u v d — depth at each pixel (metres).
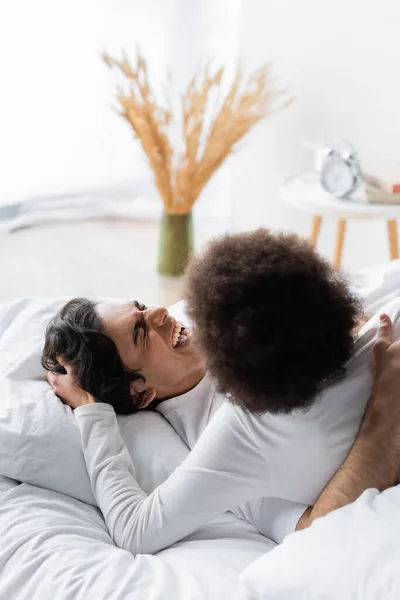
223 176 3.89
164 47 3.70
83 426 1.44
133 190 4.02
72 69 3.66
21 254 3.60
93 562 1.24
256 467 1.17
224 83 3.68
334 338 1.09
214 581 1.20
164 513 1.24
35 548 1.27
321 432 1.15
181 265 3.29
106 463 1.39
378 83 2.96
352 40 3.00
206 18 3.65
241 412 1.17
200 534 1.36
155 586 1.19
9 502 1.39
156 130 2.99
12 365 1.63
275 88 3.36
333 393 1.16
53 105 3.69
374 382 1.18
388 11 2.85
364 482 1.16
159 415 1.58
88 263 3.53
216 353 1.07
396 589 0.98
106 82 3.72
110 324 1.52
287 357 1.05
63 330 1.52
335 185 2.61
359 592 1.01
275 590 1.08
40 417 1.47
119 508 1.31
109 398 1.50
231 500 1.19
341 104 3.12
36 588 1.21
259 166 3.55
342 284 1.12
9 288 3.28
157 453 1.47
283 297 1.05
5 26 3.46
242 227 3.74
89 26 3.60
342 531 1.09
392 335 1.23
